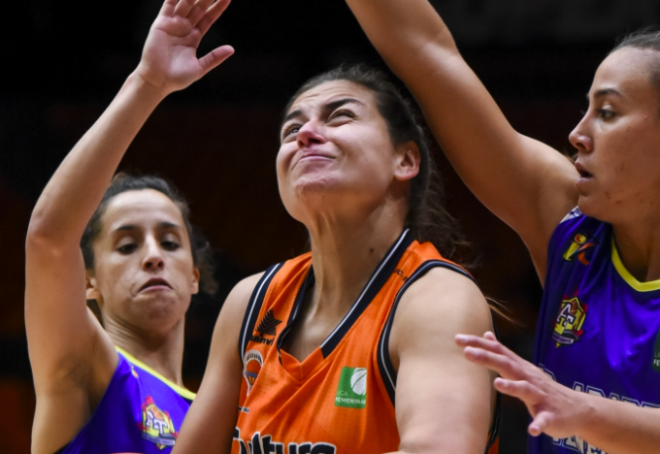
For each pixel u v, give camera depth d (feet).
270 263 35.86
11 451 29.35
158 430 10.40
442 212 9.43
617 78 8.29
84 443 9.75
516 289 33.45
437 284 7.51
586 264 8.68
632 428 6.26
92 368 9.95
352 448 7.14
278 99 43.09
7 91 42.14
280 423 7.45
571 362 8.34
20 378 31.09
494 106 9.34
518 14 38.42
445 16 39.24
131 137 8.12
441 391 6.79
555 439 8.30
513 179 9.30
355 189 7.98
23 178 39.55
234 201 38.60
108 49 42.11
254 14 41.88
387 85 8.89
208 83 42.78
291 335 8.21
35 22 41.27
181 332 12.07
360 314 7.69
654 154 8.14
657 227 8.25
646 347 7.78
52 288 8.45
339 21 41.45
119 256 11.24
